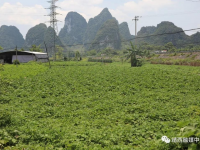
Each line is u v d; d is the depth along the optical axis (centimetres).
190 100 1521
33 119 1137
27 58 6081
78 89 1936
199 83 2183
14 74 2659
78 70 3244
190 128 759
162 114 1188
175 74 2712
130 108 1320
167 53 7556
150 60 7150
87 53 12250
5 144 815
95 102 1504
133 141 861
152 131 952
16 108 1321
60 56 9681
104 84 2134
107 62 7231
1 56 6122
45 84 2083
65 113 1243
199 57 5506
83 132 919
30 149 775
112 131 944
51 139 844
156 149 741
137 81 2275
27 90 1855
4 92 1745
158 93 1781
